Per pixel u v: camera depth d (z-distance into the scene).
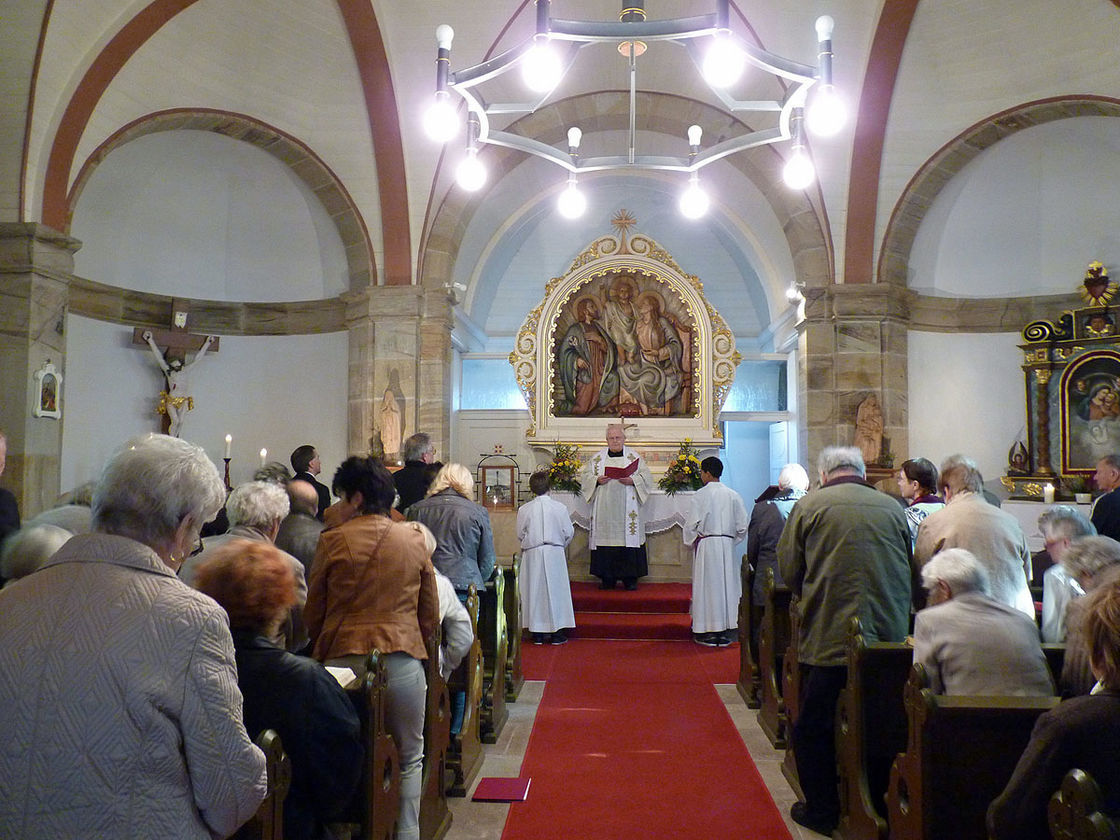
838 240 11.59
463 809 5.07
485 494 12.68
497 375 14.56
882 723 4.21
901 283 11.62
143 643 1.84
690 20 5.30
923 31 10.12
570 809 5.07
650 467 12.73
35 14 8.27
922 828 3.24
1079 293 11.18
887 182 11.36
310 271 12.37
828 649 4.64
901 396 11.50
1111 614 2.36
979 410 11.88
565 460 11.97
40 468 8.89
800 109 6.67
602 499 11.31
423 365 11.62
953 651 3.71
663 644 9.66
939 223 11.77
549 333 13.08
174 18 9.44
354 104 11.02
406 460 7.32
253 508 4.03
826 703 4.70
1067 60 9.98
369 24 10.09
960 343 11.99
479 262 13.91
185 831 1.88
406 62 10.66
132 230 11.50
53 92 8.79
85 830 1.77
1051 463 11.20
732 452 14.53
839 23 10.16
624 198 14.62
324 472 12.04
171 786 1.86
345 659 3.83
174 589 1.95
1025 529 10.84
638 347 13.27
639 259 13.09
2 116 8.70
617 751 6.10
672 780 5.54
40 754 1.77
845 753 4.48
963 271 12.00
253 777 1.98
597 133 12.70
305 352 12.31
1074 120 10.73
